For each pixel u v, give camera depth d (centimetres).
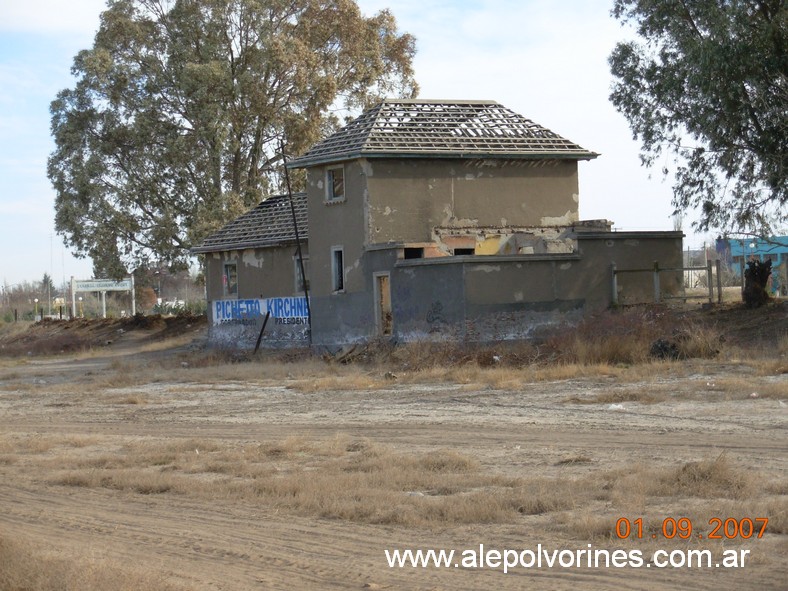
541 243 3906
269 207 4850
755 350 2741
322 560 986
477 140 3903
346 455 1645
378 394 2541
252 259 4616
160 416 2383
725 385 2134
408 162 3800
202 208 5684
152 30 6006
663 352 2761
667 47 3459
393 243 3594
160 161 5828
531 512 1149
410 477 1367
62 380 3719
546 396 2231
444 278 3397
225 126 5675
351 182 3828
